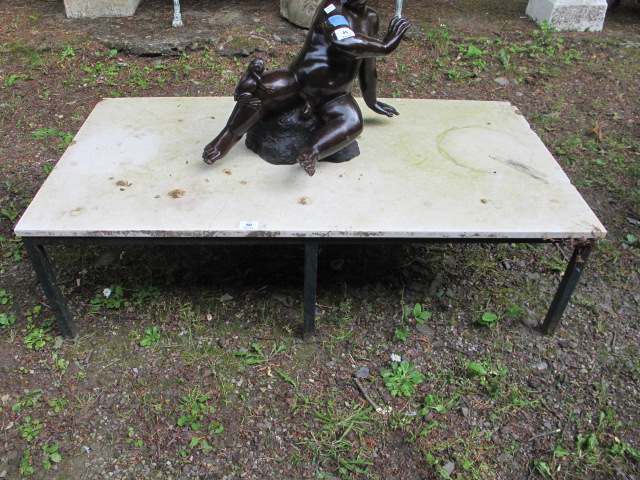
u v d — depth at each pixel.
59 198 2.31
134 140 2.72
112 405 2.30
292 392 2.36
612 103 4.61
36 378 2.40
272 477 2.07
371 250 3.13
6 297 2.80
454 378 2.44
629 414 2.33
